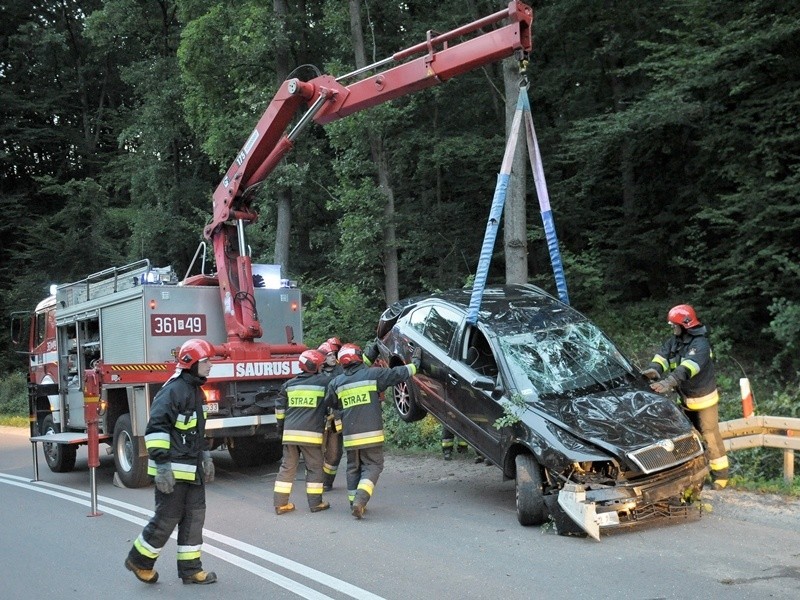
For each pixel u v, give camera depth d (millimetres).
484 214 18422
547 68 18391
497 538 6137
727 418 8641
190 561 5379
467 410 7242
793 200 11844
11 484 10359
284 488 7547
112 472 11164
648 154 16156
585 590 4824
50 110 33938
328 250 19875
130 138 24469
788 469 7148
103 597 5195
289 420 7586
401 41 17547
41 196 33656
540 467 6352
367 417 7129
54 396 11477
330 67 15453
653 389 6848
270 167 9477
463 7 17281
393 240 15711
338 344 8656
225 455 11883
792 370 12133
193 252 25969
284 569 5625
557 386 6738
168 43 25141
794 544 5586
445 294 8586
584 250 17297
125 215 27219
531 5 17484
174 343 9523
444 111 17984
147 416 9125
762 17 11781
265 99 16906
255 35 16609
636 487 5867
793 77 12320
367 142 15555
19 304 27312
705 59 12133
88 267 28453
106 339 10117
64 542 6773
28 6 34625
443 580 5160
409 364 7504
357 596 4934
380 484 8773
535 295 8227
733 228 12625
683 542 5746
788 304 10930
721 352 12633
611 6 17031
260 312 10305
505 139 16375
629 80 17516
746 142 12734
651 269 16969
